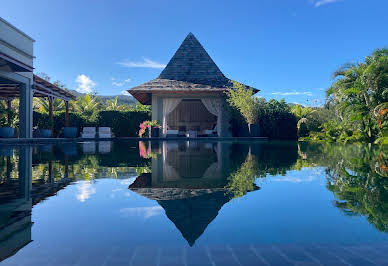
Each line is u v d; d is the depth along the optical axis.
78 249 0.82
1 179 2.13
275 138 13.42
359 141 10.27
